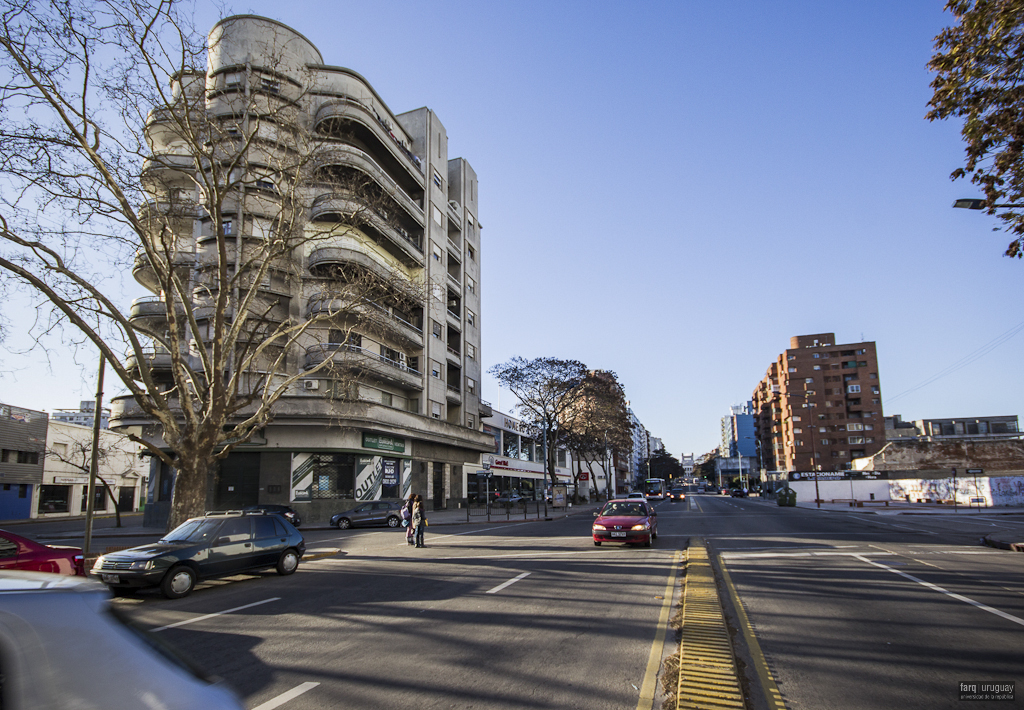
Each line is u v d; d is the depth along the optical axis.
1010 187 9.12
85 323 12.88
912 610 7.96
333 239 31.94
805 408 92.94
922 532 20.59
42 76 12.69
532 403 50.50
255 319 20.59
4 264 12.21
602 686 5.11
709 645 5.99
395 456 36.62
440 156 45.41
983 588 9.55
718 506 52.00
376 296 19.67
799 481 68.38
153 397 14.33
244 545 11.38
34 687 1.84
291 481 30.59
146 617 8.32
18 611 2.00
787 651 6.12
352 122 34.06
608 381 53.00
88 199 13.46
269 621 7.87
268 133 27.45
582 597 8.98
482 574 11.59
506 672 5.51
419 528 18.39
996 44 8.41
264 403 16.38
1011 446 57.66
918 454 60.47
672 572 11.32
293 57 31.55
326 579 11.64
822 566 12.03
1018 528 21.59
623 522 16.44
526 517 35.97
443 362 43.62
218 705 2.10
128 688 2.00
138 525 33.97
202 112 14.89
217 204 14.73
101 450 46.75
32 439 40.84
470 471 49.12
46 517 42.28
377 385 36.06
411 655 6.10
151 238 15.59
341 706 4.72
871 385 90.56
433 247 42.94
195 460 14.55
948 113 9.29
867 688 5.04
